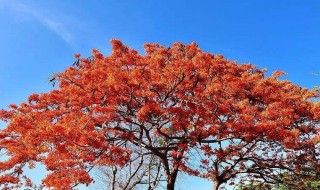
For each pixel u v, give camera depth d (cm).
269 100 1661
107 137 1470
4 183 1338
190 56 1670
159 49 1630
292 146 1529
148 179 1662
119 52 1720
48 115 1593
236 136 1491
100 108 1405
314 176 1783
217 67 1570
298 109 1656
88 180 1294
